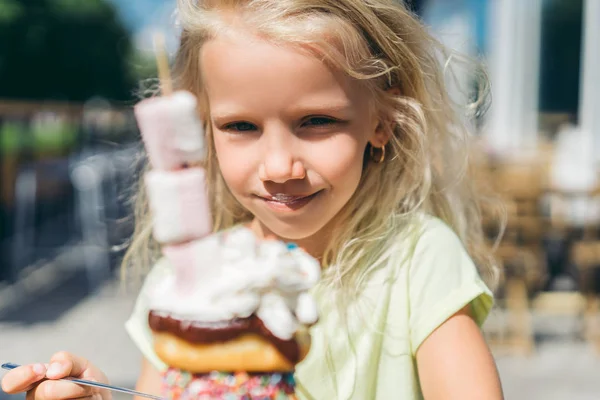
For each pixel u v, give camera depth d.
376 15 1.44
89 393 1.21
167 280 1.03
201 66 1.36
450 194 1.75
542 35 8.45
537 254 4.54
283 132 1.25
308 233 1.33
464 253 1.49
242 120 1.27
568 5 7.79
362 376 1.42
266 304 0.97
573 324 4.97
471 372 1.31
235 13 1.29
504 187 4.44
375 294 1.45
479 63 1.85
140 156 1.79
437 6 13.12
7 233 6.31
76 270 6.58
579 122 7.60
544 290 5.08
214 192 1.59
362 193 1.51
